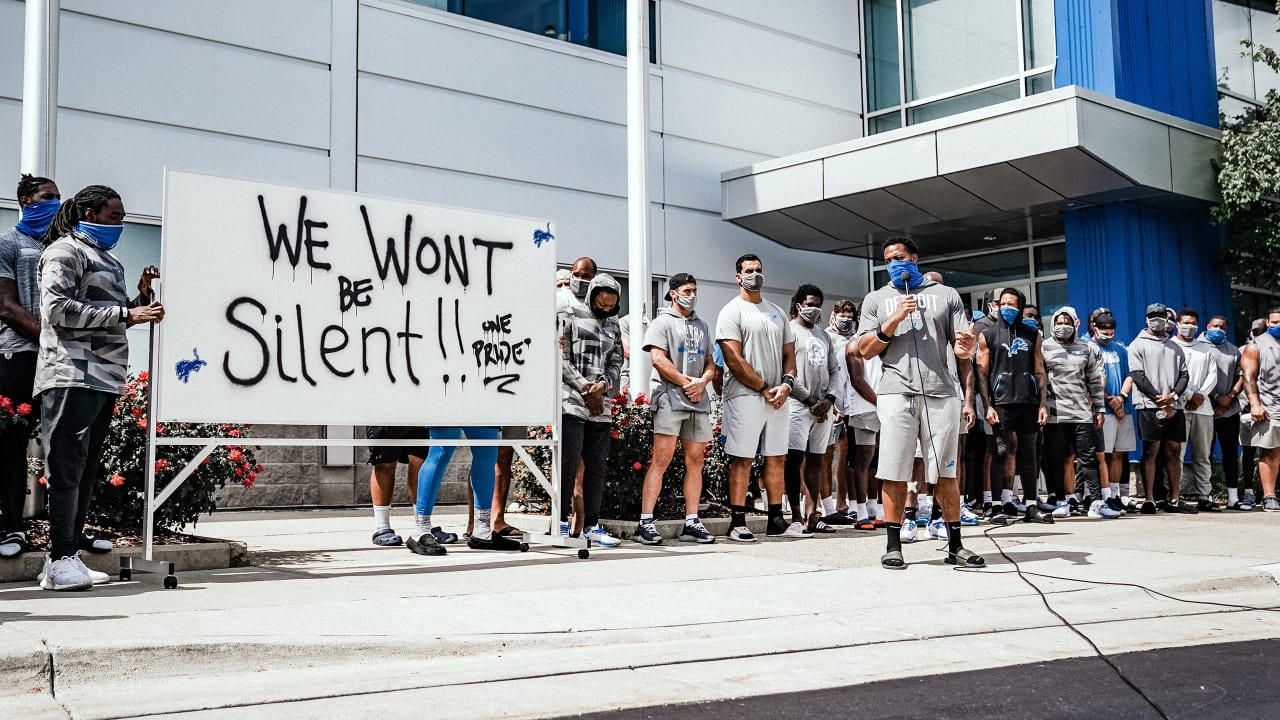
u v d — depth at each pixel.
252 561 6.61
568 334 7.37
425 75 11.95
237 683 3.71
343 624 4.34
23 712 3.34
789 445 8.52
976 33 14.69
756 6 14.83
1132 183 12.01
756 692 3.72
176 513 6.57
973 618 4.99
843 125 15.74
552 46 12.96
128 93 10.20
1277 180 12.54
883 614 4.96
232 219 5.95
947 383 6.34
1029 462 9.51
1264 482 11.45
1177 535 8.09
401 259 6.50
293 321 6.10
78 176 9.93
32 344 5.62
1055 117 11.48
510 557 6.84
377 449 7.45
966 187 12.52
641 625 4.54
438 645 4.14
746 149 14.58
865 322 6.47
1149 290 13.02
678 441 8.64
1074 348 10.22
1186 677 3.90
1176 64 13.80
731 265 14.34
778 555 6.96
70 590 5.20
